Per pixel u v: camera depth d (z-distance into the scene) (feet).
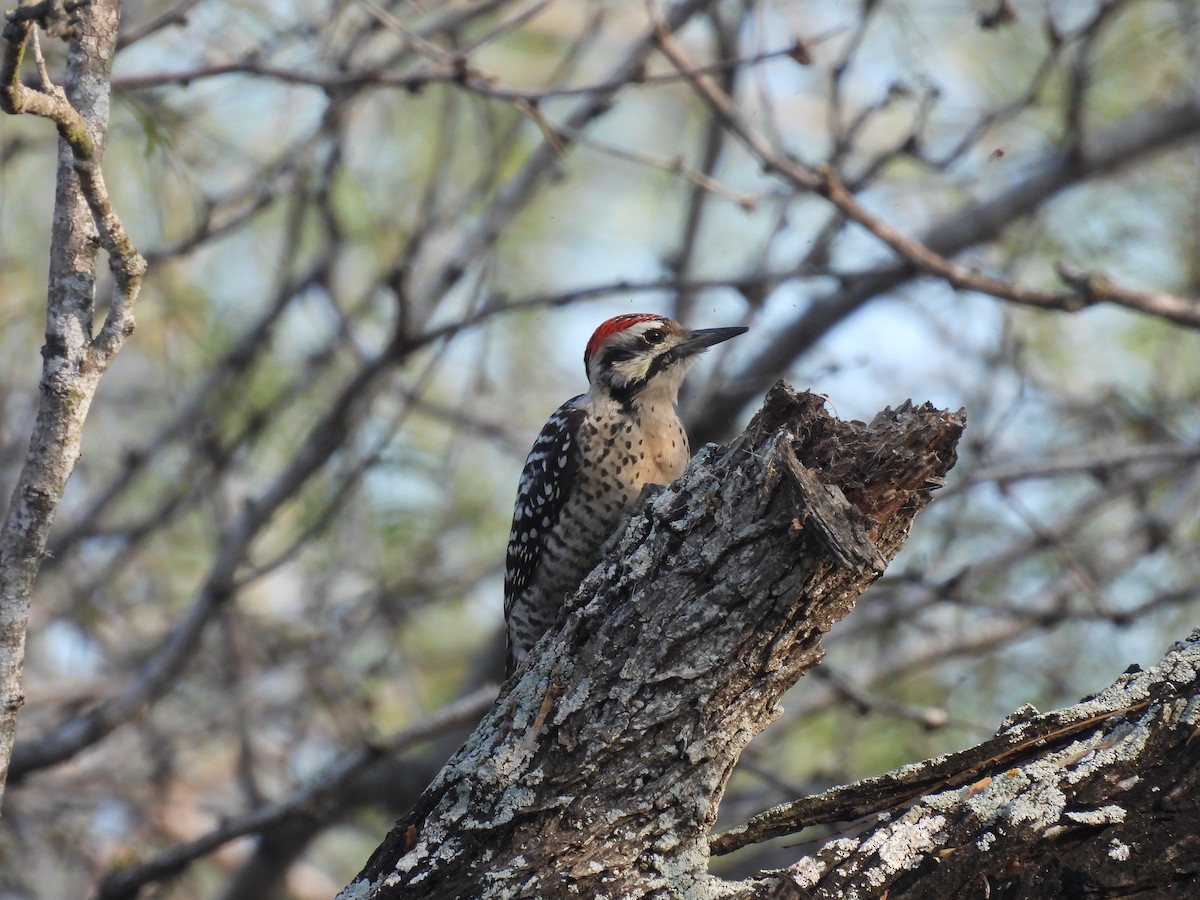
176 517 40.91
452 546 45.24
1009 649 42.22
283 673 40.65
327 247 38.45
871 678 40.68
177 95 38.45
